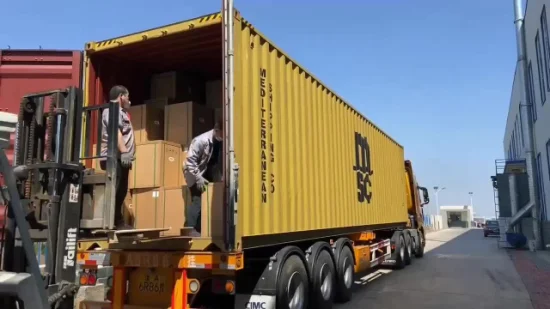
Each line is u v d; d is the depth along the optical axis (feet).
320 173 23.35
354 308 24.79
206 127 19.72
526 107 71.10
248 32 17.29
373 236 33.37
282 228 18.85
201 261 15.51
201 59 20.93
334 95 26.45
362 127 31.81
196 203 16.51
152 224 17.17
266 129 18.16
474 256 55.21
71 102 13.75
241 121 16.29
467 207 264.72
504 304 26.05
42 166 12.91
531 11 69.77
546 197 66.33
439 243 84.12
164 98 20.71
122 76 20.93
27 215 12.67
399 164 43.86
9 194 11.21
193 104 19.01
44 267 12.85
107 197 13.19
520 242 67.82
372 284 33.27
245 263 18.47
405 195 45.62
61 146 13.24
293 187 20.13
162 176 17.40
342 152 27.02
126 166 15.56
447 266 44.37
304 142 21.71
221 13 16.33
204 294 16.67
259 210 17.13
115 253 17.06
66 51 22.26
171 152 18.04
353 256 27.94
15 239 12.48
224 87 15.47
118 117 13.82
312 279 21.27
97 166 18.71
